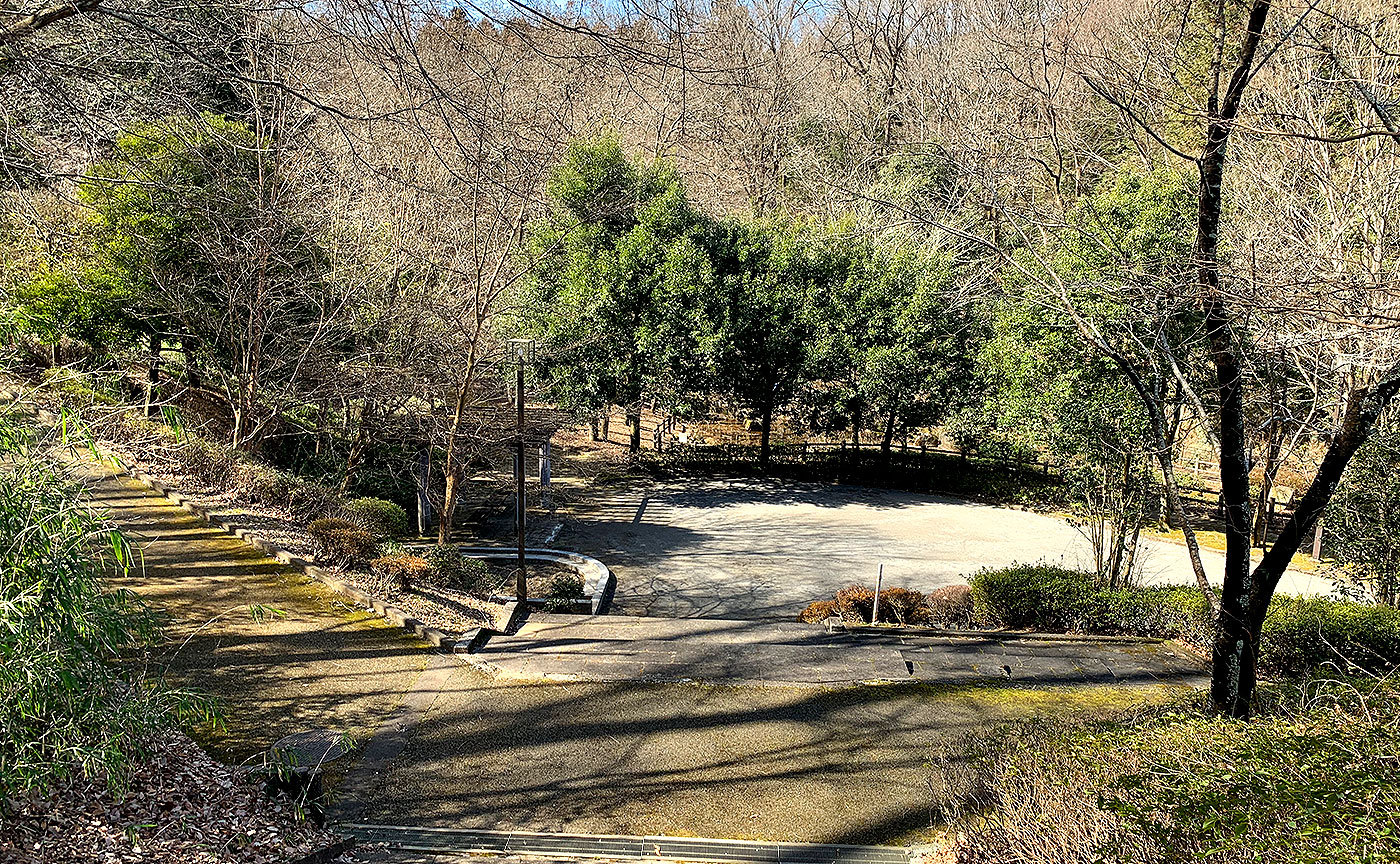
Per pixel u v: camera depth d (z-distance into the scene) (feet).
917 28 111.86
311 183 51.47
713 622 41.65
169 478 47.44
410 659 33.30
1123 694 33.91
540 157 39.52
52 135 33.86
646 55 22.99
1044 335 54.85
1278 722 18.15
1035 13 37.88
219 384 58.13
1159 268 27.73
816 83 123.75
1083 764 18.51
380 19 22.30
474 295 55.11
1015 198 36.99
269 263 51.49
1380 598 40.91
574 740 28.43
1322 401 24.39
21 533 16.26
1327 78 24.03
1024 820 17.85
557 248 80.84
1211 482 78.89
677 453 92.27
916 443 100.68
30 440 18.72
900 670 35.65
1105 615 42.29
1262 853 12.71
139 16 26.35
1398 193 23.72
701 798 25.14
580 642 37.27
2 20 25.64
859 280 83.71
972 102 42.98
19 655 15.65
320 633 34.17
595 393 80.33
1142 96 26.30
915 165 73.61
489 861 21.42
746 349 83.92
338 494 55.83
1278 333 22.93
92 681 17.51
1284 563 24.49
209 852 17.94
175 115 42.06
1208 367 38.52
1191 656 38.75
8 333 28.14
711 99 115.96
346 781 25.03
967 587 46.06
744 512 74.64
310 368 51.65
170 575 36.91
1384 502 38.60
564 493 78.43
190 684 28.68
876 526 70.95
